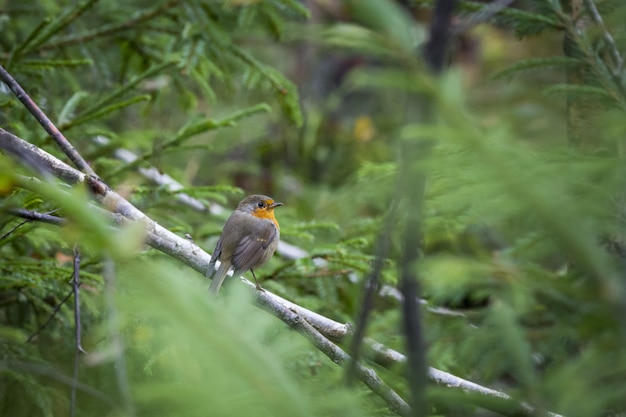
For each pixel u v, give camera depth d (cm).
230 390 300
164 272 245
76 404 859
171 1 1182
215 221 1322
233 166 1945
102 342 818
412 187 314
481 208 326
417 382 318
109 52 1306
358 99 2116
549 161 361
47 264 888
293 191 1941
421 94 266
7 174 353
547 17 681
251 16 1152
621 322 272
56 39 1171
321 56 2155
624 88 584
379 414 624
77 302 726
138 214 711
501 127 392
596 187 333
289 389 253
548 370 382
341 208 1549
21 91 733
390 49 250
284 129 2052
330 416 343
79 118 945
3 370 864
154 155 981
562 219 249
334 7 1723
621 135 337
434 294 741
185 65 1130
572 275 475
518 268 427
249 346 258
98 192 702
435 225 475
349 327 725
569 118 710
